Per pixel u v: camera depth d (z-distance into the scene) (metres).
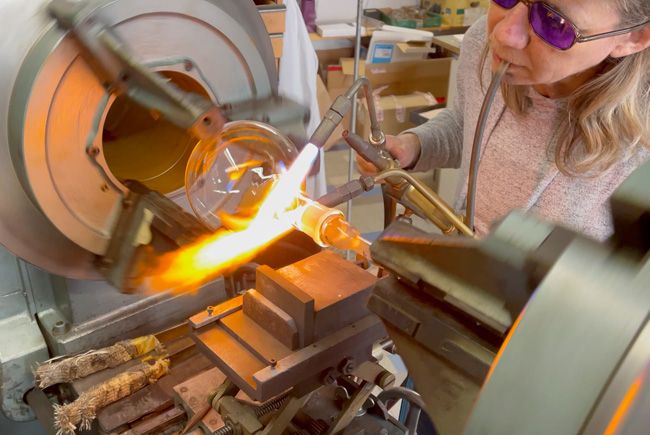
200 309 1.17
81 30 0.75
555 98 1.05
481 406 0.35
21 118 0.75
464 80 1.30
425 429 1.32
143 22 0.81
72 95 0.79
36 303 1.12
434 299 0.55
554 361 0.33
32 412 1.12
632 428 0.31
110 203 0.89
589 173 1.03
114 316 1.09
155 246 0.86
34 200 0.81
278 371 0.72
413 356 0.55
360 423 0.91
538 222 0.45
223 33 0.88
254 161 0.86
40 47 0.75
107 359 1.03
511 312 0.46
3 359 1.04
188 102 0.76
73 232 0.86
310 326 0.76
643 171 0.39
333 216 0.78
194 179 0.87
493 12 0.95
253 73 0.94
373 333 0.81
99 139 0.84
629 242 0.35
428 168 1.42
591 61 0.86
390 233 0.59
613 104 0.92
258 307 0.80
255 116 0.90
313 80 2.15
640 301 0.32
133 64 0.78
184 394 0.92
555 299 0.34
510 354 0.35
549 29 0.83
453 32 3.76
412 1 4.04
